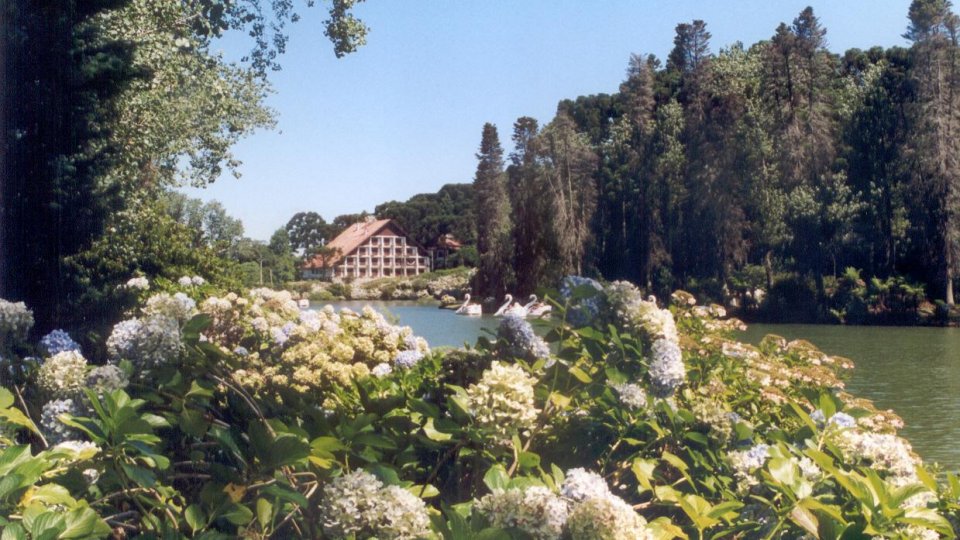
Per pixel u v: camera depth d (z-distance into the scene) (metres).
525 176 52.88
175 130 17.55
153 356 2.09
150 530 1.76
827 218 48.38
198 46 14.90
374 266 95.06
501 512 1.73
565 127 54.28
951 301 45.41
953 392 15.55
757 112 51.81
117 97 8.59
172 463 2.04
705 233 51.47
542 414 2.39
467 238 90.56
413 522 1.70
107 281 10.12
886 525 1.81
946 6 47.25
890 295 45.53
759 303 48.91
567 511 1.77
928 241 46.88
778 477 1.92
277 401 2.55
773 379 4.85
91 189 7.91
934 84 47.25
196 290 6.56
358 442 2.00
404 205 99.50
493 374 2.15
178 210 49.06
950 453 9.73
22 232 7.31
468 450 2.14
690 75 54.03
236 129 19.20
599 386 2.47
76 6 7.88
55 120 7.43
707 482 2.26
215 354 2.16
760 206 50.66
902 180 48.31
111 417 1.69
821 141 50.53
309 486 2.03
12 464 1.57
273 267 74.88
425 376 3.28
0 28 7.09
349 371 3.39
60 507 1.65
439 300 68.56
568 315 2.67
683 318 5.86
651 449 2.46
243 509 1.77
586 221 53.88
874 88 51.72
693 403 2.92
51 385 2.35
